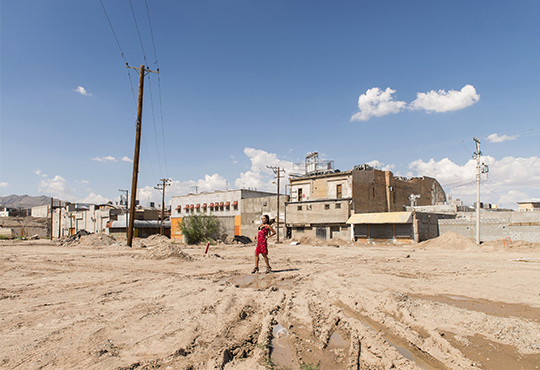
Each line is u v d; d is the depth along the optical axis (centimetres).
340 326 486
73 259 1303
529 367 347
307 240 3866
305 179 4572
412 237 3256
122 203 7381
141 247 2141
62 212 7362
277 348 403
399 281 858
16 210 8656
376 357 376
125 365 328
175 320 484
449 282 847
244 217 5003
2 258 1316
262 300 627
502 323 482
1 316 491
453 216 3953
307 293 693
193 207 5856
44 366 321
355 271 1062
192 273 965
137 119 2144
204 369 330
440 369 356
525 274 990
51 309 534
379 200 4297
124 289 705
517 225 2836
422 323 490
